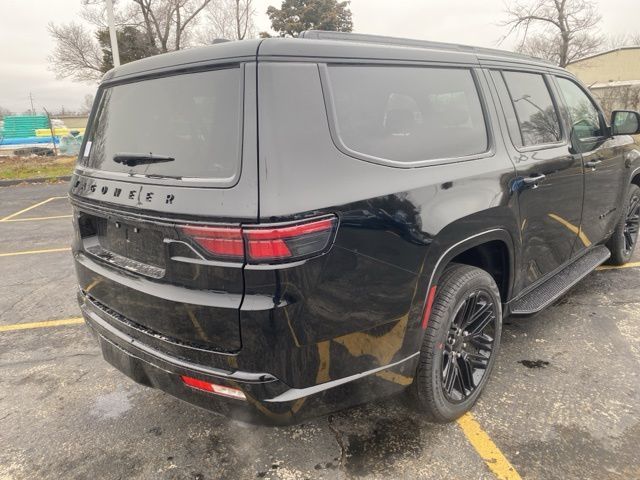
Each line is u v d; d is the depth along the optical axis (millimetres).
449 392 2547
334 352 1943
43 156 23609
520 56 3293
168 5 25672
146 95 2250
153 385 2203
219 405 1966
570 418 2613
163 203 1950
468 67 2748
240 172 1797
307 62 1973
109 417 2838
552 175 3111
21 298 4773
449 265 2566
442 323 2389
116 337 2299
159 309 2018
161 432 2686
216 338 1864
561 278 3535
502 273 2895
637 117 3838
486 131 2723
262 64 1864
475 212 2424
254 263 1750
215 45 2029
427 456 2396
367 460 2391
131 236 2180
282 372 1836
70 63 27828
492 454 2383
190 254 1870
